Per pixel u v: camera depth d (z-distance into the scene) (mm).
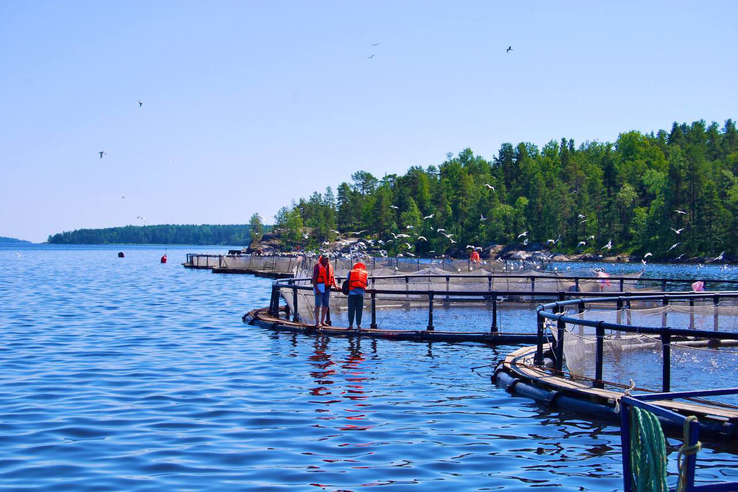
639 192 157125
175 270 77750
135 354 17422
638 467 6230
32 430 10312
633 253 126312
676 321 18141
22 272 71438
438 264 39344
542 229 144750
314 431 10328
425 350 17969
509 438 10031
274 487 7980
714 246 113750
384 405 11984
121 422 10781
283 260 62312
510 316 24969
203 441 9797
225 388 13344
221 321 25203
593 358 14906
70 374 14727
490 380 14188
